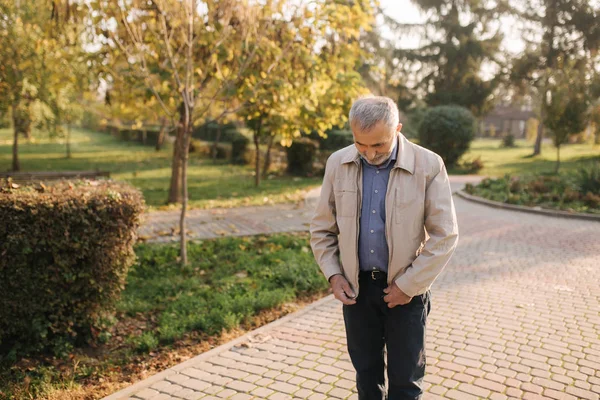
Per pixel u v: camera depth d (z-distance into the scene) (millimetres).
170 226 9109
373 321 2488
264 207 11695
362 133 2131
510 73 32188
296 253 6980
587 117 19344
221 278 5785
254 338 4129
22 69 14766
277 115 7164
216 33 6211
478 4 31719
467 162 24734
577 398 3125
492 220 10406
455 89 31969
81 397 3229
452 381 3352
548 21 31062
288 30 6551
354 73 7758
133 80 7121
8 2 14281
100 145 37625
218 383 3381
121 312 4758
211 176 18781
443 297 5188
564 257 7031
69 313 3939
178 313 4684
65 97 17578
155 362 3787
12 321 3672
